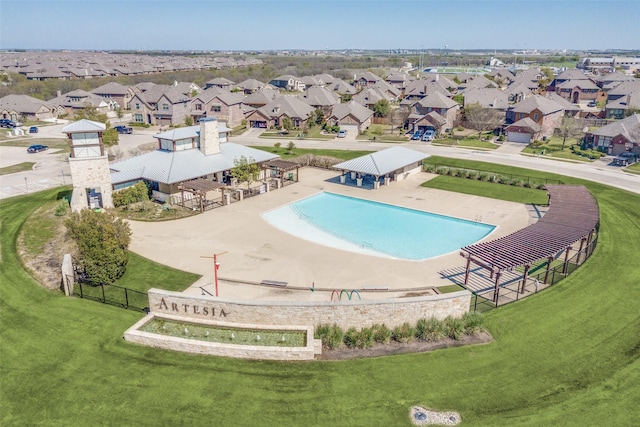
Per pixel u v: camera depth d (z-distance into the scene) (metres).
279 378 23.20
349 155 76.75
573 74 148.50
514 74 192.62
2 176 62.72
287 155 76.00
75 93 123.94
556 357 24.58
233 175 52.88
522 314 28.73
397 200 52.56
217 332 26.53
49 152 78.50
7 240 39.94
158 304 28.31
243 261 36.34
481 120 93.62
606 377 22.94
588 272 34.31
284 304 26.69
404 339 26.11
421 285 32.62
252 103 115.81
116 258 32.56
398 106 125.19
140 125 108.50
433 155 76.31
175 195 50.25
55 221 43.62
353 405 21.42
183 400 21.64
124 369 23.67
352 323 26.97
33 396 21.83
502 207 49.94
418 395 22.02
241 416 20.75
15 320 27.95
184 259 36.59
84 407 21.17
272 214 47.88
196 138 55.53
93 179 45.66
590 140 78.94
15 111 112.56
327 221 46.31
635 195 53.69
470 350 25.34
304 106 108.31
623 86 120.81
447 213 48.03
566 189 48.38
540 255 31.39
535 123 86.00
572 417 20.48
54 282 32.78
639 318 28.12
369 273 34.47
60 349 25.22
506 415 20.69
